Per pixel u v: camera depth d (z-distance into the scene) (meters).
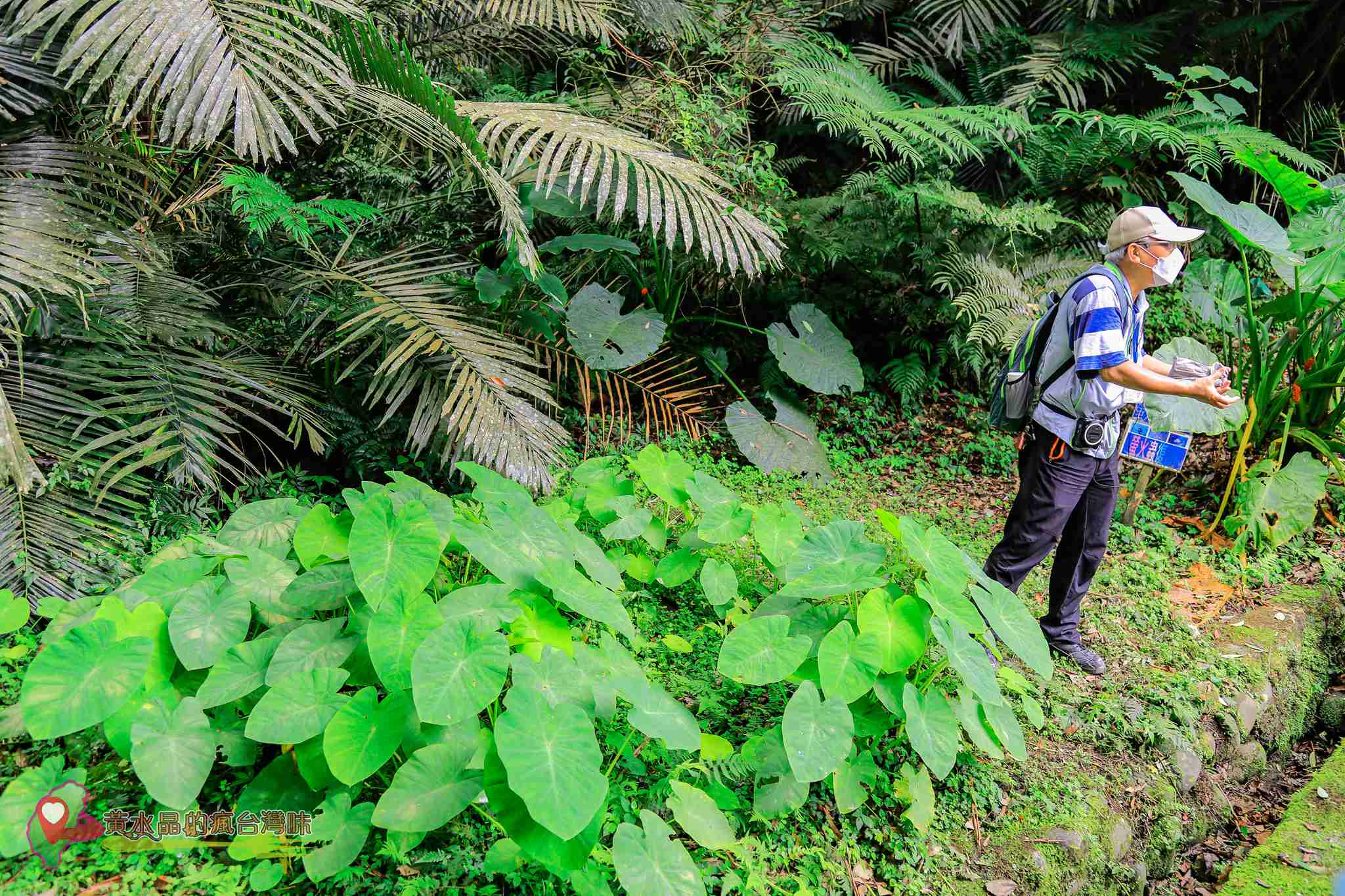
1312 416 4.80
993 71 6.86
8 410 2.82
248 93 2.74
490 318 4.34
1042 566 4.32
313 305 3.73
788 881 2.38
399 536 2.34
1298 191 4.42
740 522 3.34
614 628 2.61
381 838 2.23
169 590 2.51
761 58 5.79
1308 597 4.21
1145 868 2.97
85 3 2.68
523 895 2.16
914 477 5.19
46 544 2.87
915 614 2.66
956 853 2.63
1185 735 3.29
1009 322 5.04
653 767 2.64
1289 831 3.10
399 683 2.21
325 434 3.71
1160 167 6.59
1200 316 5.24
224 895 2.03
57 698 2.04
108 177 3.26
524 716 2.09
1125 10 7.10
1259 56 6.95
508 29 5.13
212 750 2.10
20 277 2.73
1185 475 5.15
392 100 3.40
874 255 5.59
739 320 5.90
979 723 2.74
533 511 2.87
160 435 3.08
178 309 3.34
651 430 5.17
